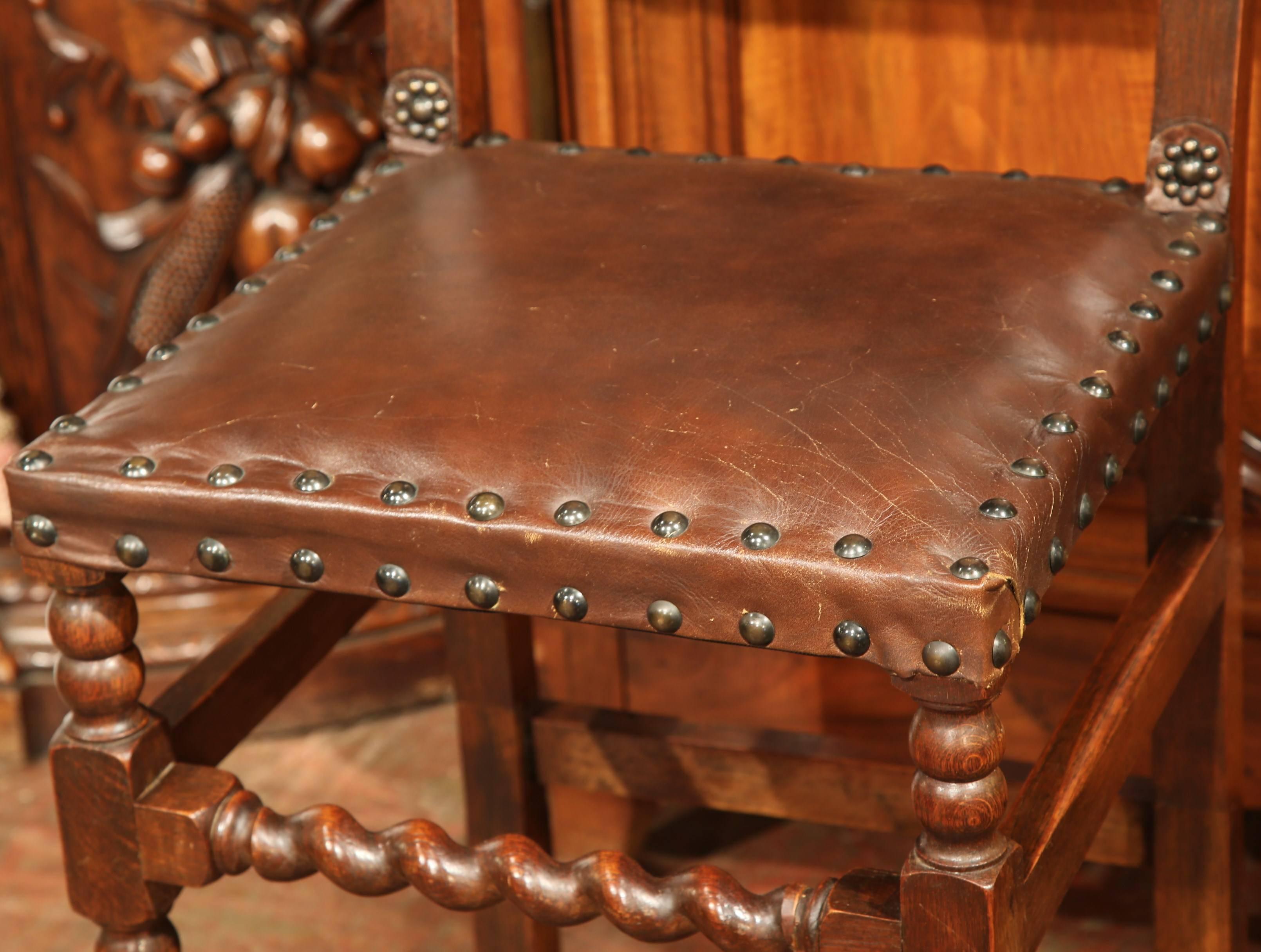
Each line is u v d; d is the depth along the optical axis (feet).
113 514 4.83
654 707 6.93
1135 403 4.84
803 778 6.13
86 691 5.06
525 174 5.59
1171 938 5.98
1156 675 5.23
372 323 5.03
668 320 4.94
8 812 7.57
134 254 7.64
